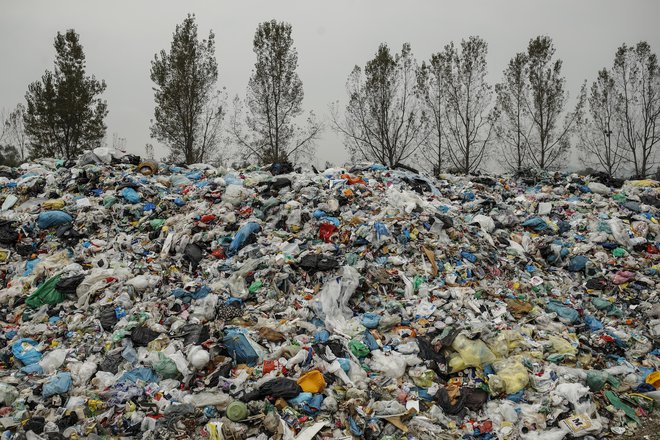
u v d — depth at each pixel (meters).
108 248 11.42
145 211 13.07
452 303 9.37
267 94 36.84
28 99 37.31
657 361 8.66
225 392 7.16
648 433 6.92
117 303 9.18
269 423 6.56
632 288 11.09
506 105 37.69
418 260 10.80
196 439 6.45
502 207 14.79
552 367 7.87
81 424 6.60
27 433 6.26
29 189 13.96
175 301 9.30
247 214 12.65
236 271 10.27
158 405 6.93
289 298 9.59
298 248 11.02
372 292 9.71
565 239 13.32
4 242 11.28
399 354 8.03
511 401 7.32
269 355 7.96
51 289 9.56
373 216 12.37
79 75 37.56
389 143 37.75
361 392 7.18
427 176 18.33
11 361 7.91
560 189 17.00
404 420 6.92
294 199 13.18
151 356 7.64
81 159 16.52
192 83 35.69
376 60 36.88
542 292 10.70
